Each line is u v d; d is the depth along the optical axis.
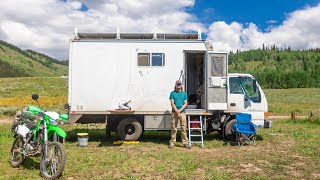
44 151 7.48
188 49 12.52
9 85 79.94
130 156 9.98
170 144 11.55
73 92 12.34
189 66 14.13
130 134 12.57
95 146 11.86
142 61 12.47
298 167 8.66
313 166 8.80
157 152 10.66
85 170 8.19
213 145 12.02
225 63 12.45
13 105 35.69
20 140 8.45
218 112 12.66
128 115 12.73
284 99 59.53
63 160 7.22
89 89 12.37
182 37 13.02
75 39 12.38
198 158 9.70
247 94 13.05
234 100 12.94
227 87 12.43
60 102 39.66
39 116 7.54
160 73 12.48
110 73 12.41
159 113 12.45
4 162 9.05
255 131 11.88
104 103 12.38
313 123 19.81
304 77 113.69
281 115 29.47
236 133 12.17
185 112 11.73
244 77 13.16
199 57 13.91
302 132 15.33
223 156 10.01
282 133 14.98
